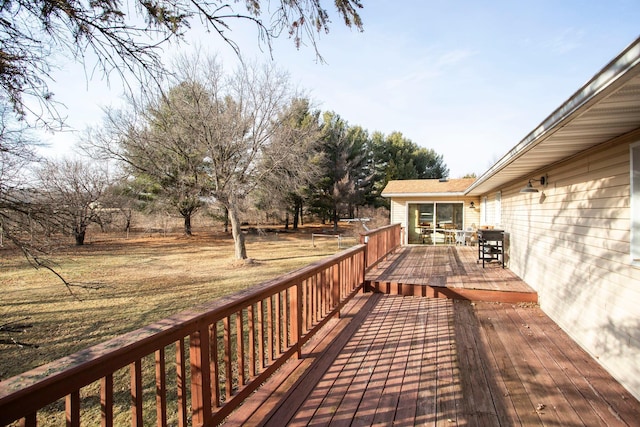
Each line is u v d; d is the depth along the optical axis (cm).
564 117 235
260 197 1515
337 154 2461
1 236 399
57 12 248
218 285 938
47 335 567
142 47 277
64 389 114
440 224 1320
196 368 184
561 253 430
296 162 1341
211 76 1184
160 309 711
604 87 178
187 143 1219
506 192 796
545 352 341
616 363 294
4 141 376
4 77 270
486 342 366
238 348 229
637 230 280
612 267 311
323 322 372
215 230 2634
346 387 267
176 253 1612
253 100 1267
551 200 471
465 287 553
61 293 855
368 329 404
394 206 1354
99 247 1814
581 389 270
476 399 252
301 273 317
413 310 486
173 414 335
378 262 757
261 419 224
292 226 2975
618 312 297
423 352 337
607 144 322
